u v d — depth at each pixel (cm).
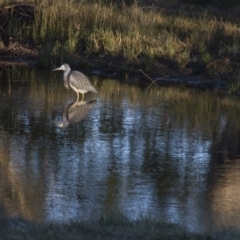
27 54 2466
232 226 964
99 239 796
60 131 1498
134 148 1390
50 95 1886
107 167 1262
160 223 877
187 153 1373
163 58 2297
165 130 1547
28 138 1430
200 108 1795
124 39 2411
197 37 2436
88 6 2669
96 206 1045
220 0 3228
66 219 955
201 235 837
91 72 2259
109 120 1619
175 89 2050
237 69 2202
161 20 2630
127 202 1075
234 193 1144
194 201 1092
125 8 2747
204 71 2200
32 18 2589
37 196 1086
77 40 2441
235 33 2512
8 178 1173
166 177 1220
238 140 1488
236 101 1906
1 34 2520
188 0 3194
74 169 1240
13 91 1919
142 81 2152
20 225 853
